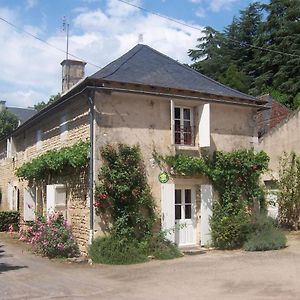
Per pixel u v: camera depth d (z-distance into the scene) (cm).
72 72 1911
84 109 1247
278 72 3469
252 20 4134
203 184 1316
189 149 1296
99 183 1159
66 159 1265
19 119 3691
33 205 1677
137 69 1340
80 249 1220
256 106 1405
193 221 1309
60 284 855
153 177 1234
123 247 1119
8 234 1812
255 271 936
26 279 907
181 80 1370
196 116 1328
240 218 1304
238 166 1347
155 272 966
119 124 1206
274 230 1332
